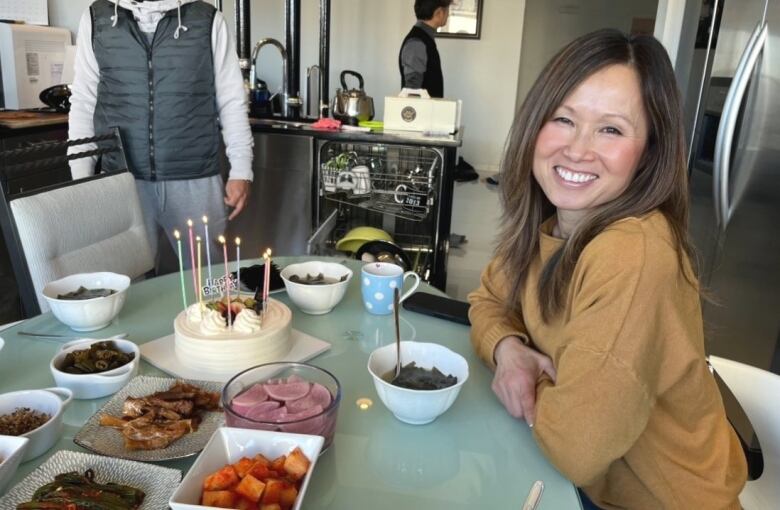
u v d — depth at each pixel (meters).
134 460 0.78
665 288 0.78
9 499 0.69
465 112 6.22
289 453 0.73
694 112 2.39
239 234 2.83
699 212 2.41
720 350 2.42
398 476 0.78
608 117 0.85
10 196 1.31
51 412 0.84
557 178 0.93
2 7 3.60
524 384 0.93
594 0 5.78
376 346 1.14
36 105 3.54
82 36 2.14
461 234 4.30
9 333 1.13
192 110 2.18
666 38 2.51
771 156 2.17
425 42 4.07
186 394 0.88
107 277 1.23
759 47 2.07
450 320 1.27
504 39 5.96
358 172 2.67
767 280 2.23
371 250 2.37
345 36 5.68
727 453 0.91
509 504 0.74
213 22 2.17
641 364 0.77
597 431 0.77
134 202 1.64
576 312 0.84
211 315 1.04
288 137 2.66
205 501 0.66
